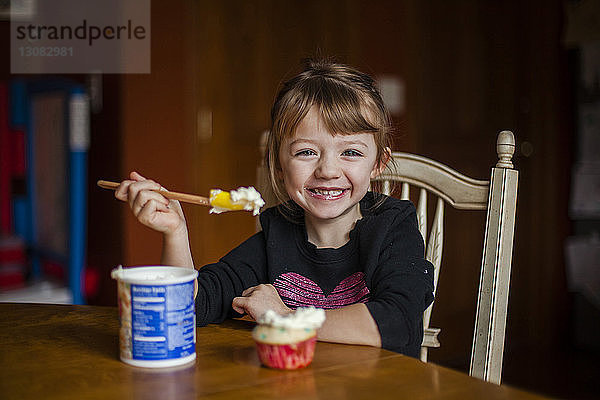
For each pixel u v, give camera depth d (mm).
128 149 2553
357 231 1120
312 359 772
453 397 655
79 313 1033
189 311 764
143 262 2631
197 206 2730
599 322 3553
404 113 3229
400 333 873
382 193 1261
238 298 954
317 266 1132
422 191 1243
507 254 1062
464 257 3457
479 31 3475
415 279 983
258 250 1174
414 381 701
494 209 1084
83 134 2639
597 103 3512
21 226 3025
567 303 3750
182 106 2666
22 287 2740
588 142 3578
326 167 1017
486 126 3525
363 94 1071
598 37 3406
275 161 1187
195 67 2691
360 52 3111
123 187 890
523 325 3676
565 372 3158
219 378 709
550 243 3705
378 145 1106
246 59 2832
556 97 3676
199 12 2697
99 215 2785
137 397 654
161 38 2609
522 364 3279
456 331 3434
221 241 2809
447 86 3375
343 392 667
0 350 823
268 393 663
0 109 2934
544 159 3676
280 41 2918
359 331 849
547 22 3629
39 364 763
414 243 1093
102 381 702
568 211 3734
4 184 2988
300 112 1023
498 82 3549
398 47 3217
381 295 945
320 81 1060
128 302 750
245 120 2848
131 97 2555
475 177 3498
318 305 1111
